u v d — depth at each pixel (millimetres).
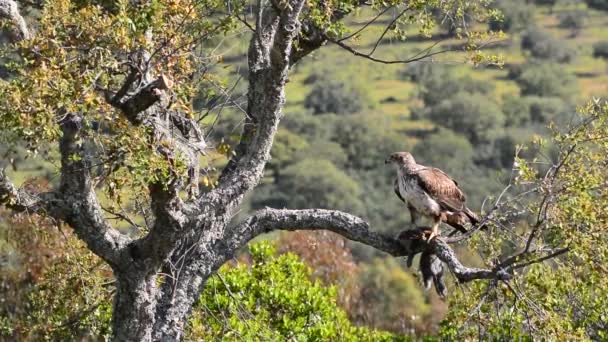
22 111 19719
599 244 22516
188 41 22547
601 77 168625
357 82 144500
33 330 30750
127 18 20422
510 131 119312
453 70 168000
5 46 23141
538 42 178000
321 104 131750
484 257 24281
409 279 55031
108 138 21266
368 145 116625
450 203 24453
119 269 24438
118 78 24859
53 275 29828
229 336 30219
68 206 23750
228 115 27594
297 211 25453
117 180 23469
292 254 38281
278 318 34344
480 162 110188
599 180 22875
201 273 25422
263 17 26406
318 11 24656
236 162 25703
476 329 27781
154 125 21891
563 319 24844
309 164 93625
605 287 23938
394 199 93312
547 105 130750
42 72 19844
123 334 24719
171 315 25062
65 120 22812
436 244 24125
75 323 29734
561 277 25656
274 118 24328
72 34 21188
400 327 50969
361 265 58312
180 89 22125
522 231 24594
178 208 23484
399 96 153250
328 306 35781
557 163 23562
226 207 25609
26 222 37844
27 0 26375
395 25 26359
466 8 26984
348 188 93125
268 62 25625
